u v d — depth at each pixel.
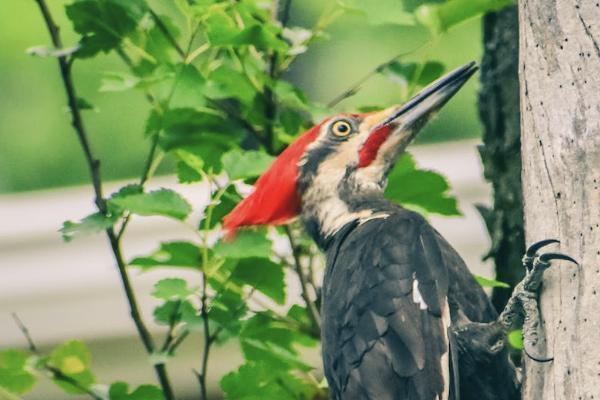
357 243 10.41
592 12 9.04
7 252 14.98
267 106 11.31
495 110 11.75
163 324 10.89
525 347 9.16
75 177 20.84
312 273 11.39
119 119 20.33
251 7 10.97
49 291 14.70
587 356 8.74
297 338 11.13
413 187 11.34
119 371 14.31
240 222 11.01
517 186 11.60
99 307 14.49
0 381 10.91
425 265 10.02
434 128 20.08
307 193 11.27
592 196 8.86
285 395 10.98
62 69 11.10
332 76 20.55
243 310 10.95
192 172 11.25
